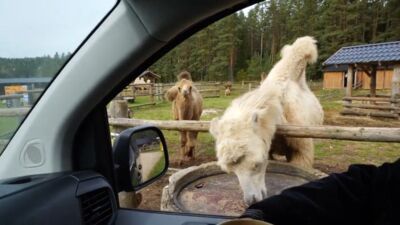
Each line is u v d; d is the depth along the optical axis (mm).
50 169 1122
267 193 2604
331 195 1017
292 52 3918
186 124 4188
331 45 26922
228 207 2311
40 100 1123
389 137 2951
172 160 5723
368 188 1036
